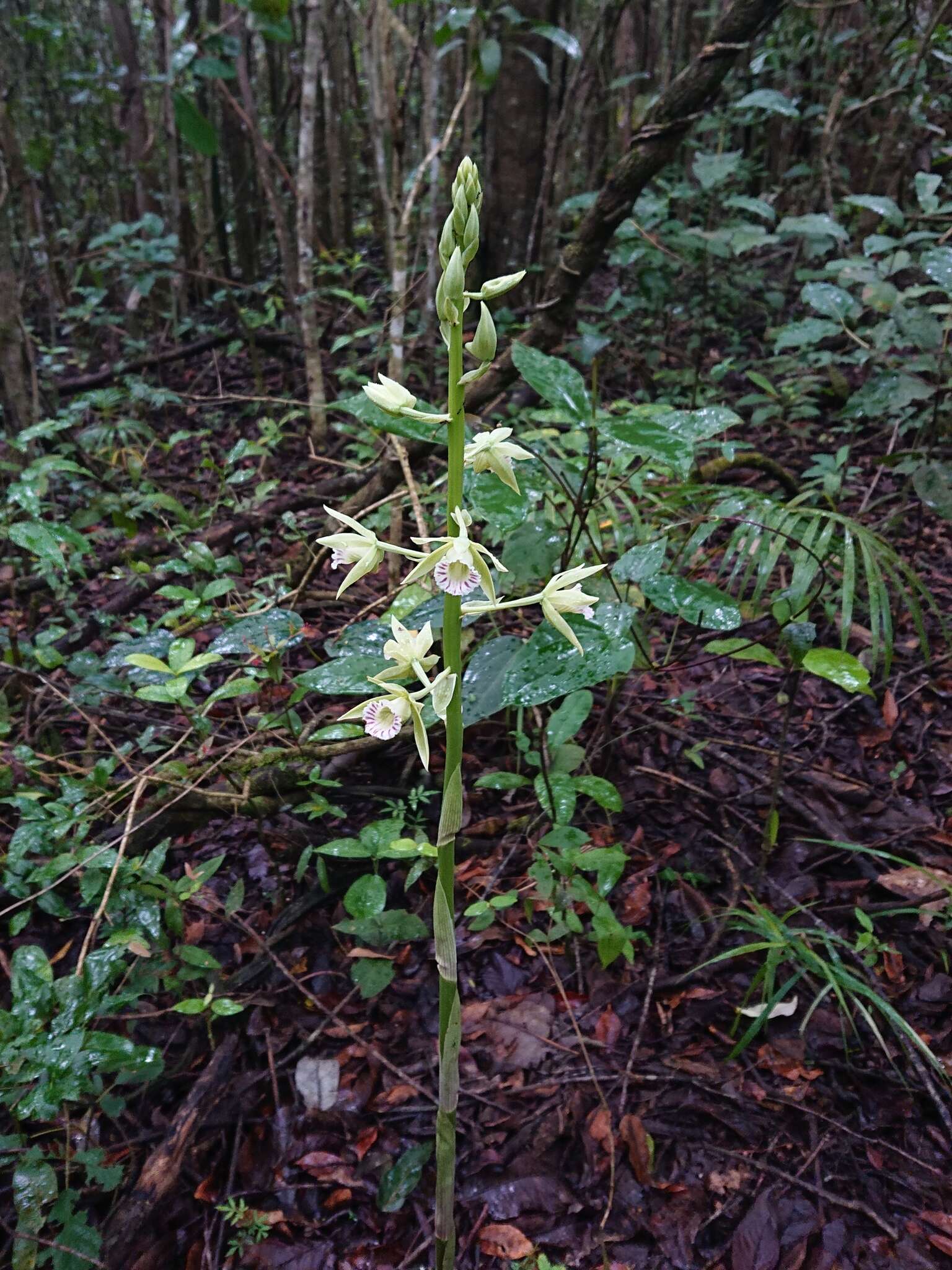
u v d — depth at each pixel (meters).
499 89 7.79
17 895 2.83
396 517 4.52
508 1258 2.30
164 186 11.24
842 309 5.09
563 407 2.86
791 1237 2.28
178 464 7.32
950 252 4.50
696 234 6.61
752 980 2.93
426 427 2.76
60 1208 2.11
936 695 4.05
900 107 7.21
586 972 3.01
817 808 3.51
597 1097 2.63
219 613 3.82
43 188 9.99
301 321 7.74
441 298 1.54
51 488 6.23
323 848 2.96
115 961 2.56
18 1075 2.19
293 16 10.57
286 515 4.63
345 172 10.90
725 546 3.79
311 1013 2.93
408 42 6.24
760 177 10.08
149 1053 2.26
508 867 3.37
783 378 7.34
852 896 3.17
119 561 5.32
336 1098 2.68
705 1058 2.73
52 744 3.73
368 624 2.78
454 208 1.50
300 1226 2.40
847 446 4.98
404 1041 2.85
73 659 3.76
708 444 4.81
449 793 1.68
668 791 3.68
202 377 8.98
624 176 4.30
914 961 2.95
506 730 3.82
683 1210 2.36
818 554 3.27
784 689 4.16
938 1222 2.29
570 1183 2.45
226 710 4.12
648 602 3.70
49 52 9.33
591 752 3.62
